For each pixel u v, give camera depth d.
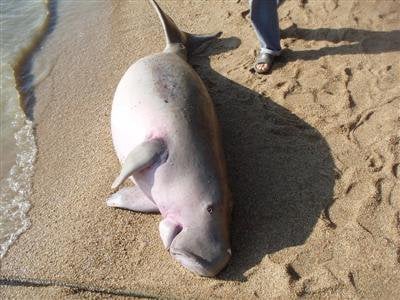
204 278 2.38
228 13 4.02
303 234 2.48
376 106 3.02
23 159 3.24
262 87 3.28
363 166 2.72
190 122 2.57
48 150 3.26
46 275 2.54
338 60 3.36
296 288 2.27
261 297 2.27
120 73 3.70
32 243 2.72
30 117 3.54
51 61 4.00
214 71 3.49
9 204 2.98
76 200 2.89
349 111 3.02
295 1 3.92
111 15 4.35
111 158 3.07
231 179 2.79
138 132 2.63
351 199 2.59
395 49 3.37
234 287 2.33
